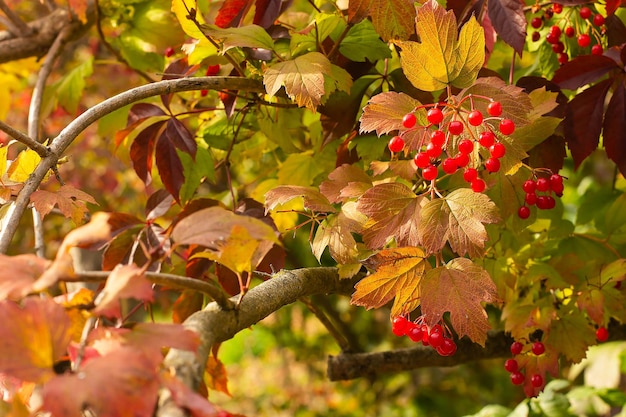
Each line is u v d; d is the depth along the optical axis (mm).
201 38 1020
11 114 2250
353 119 1058
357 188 947
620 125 1014
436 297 873
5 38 1314
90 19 1304
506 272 1056
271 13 1027
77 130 914
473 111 864
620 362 1398
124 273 731
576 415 1247
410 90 1040
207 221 745
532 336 1082
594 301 1019
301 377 2932
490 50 1046
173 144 1058
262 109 1111
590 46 1123
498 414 1229
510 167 903
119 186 2293
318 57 965
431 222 879
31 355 704
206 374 980
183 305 1022
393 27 985
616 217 1115
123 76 2002
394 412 2344
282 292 874
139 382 688
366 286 885
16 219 864
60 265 721
